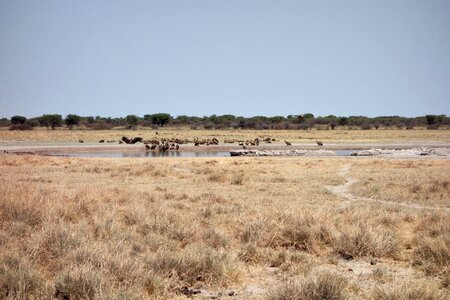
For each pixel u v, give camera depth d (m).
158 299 7.10
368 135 118.50
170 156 58.78
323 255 10.48
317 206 17.39
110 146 74.00
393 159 48.03
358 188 23.97
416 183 25.30
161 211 13.89
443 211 16.14
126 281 7.33
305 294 6.97
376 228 11.89
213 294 7.67
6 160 39.75
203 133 132.88
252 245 10.45
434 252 9.73
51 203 13.87
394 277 8.62
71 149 68.44
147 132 138.00
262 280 8.52
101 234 10.96
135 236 11.09
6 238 10.09
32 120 176.62
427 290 7.16
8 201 13.32
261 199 19.56
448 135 117.50
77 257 8.48
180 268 8.39
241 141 83.94
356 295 7.48
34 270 7.72
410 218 14.98
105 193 18.25
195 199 18.56
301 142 87.31
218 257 8.80
